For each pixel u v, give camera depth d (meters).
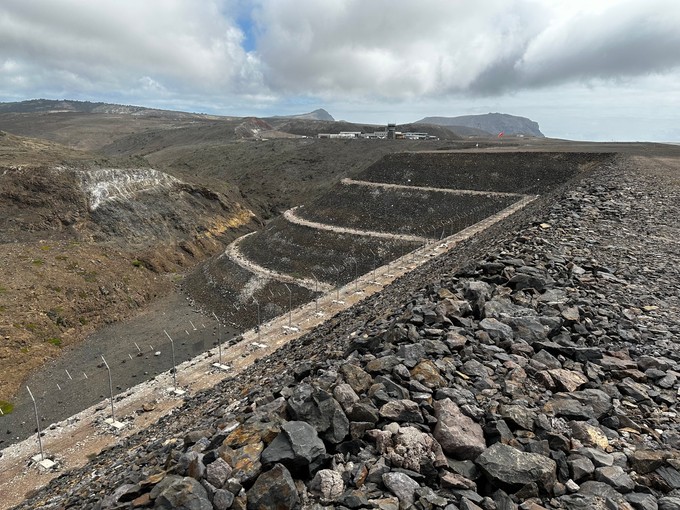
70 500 12.45
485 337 10.54
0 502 22.98
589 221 24.50
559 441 7.00
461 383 8.69
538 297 13.31
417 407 7.62
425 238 63.88
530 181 72.44
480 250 26.47
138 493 6.85
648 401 8.41
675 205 27.70
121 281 65.44
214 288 67.19
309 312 41.06
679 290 14.27
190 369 34.66
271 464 6.56
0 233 67.31
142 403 31.12
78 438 28.08
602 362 9.73
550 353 10.15
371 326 15.71
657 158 60.59
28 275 57.25
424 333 10.92
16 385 43.22
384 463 6.64
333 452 7.12
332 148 166.12
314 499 6.18
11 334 47.72
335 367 10.16
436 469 6.54
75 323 54.69
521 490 6.12
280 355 26.55
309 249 67.88
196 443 8.02
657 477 6.38
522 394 8.39
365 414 7.45
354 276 59.97
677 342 10.86
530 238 21.00
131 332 55.56
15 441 35.03
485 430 7.27
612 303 13.23
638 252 18.55
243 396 15.96
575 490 6.22
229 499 6.05
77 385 43.38
